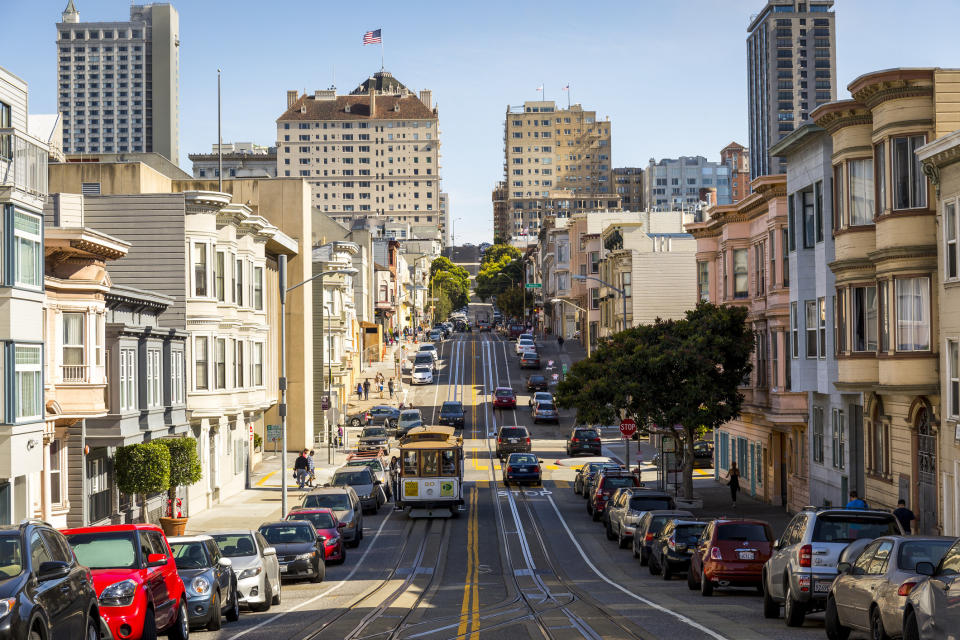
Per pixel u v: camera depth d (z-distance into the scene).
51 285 30.34
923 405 29.53
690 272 79.19
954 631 11.47
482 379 106.31
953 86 29.02
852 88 31.33
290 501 48.75
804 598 17.83
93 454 33.31
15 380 26.47
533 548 35.62
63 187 50.53
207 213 45.44
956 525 27.17
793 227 39.72
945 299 27.83
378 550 35.56
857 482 35.19
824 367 37.25
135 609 14.99
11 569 11.27
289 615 22.25
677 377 43.94
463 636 18.39
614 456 68.19
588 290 112.62
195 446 37.38
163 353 38.12
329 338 79.12
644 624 18.56
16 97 29.33
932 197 29.00
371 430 72.56
